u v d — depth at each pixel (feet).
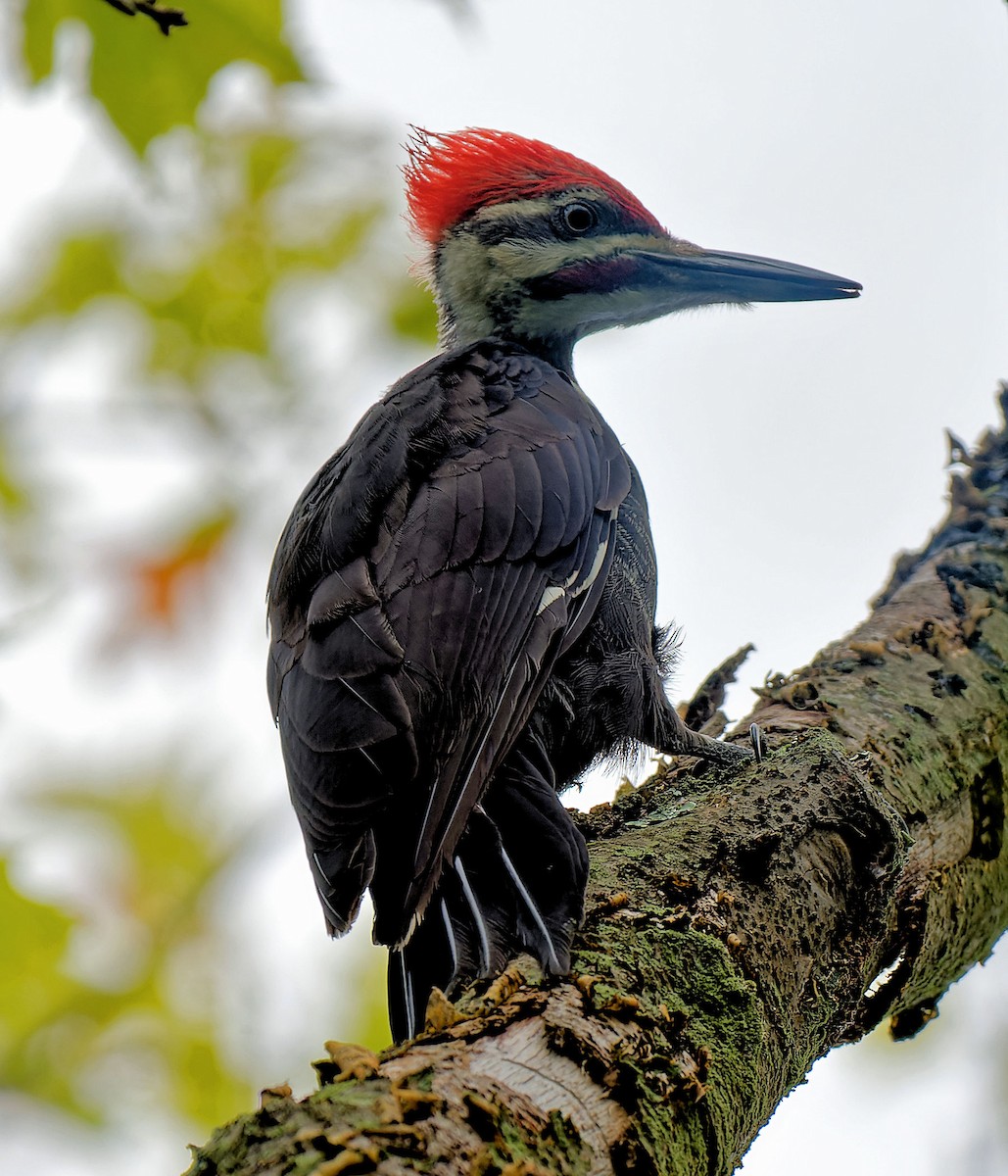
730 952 21.18
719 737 29.89
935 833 26.99
